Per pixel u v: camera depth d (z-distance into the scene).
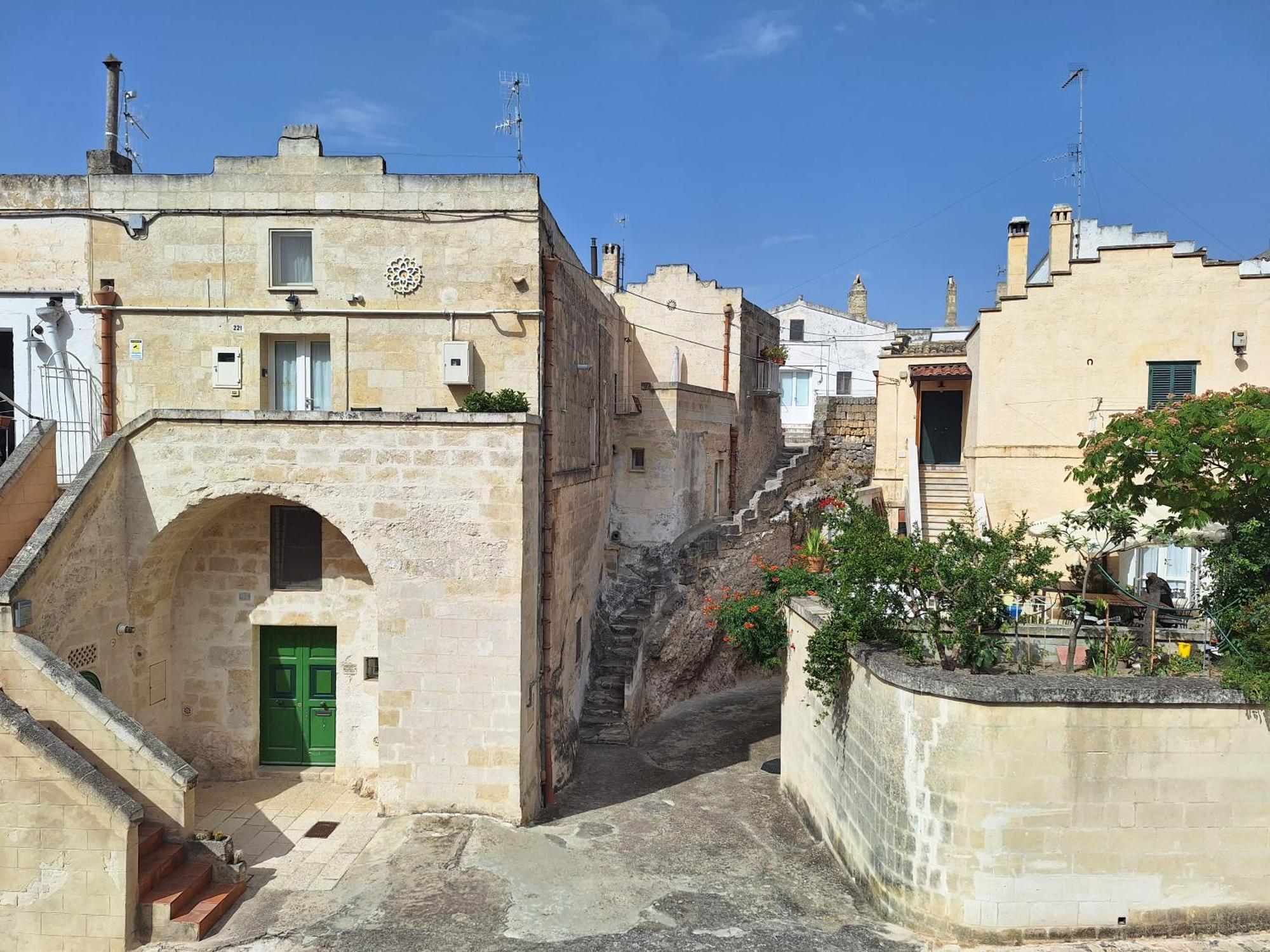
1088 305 16.50
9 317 13.06
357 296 13.00
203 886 9.38
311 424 11.11
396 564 11.17
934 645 9.71
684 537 21.45
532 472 11.77
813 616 11.62
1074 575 13.87
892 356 22.66
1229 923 8.55
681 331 25.70
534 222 12.84
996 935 8.43
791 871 10.50
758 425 28.61
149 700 12.05
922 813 8.73
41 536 9.84
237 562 12.66
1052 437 16.67
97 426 13.08
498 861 10.20
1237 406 9.47
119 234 13.03
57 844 8.70
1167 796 8.45
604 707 16.75
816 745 11.88
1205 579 13.85
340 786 12.62
